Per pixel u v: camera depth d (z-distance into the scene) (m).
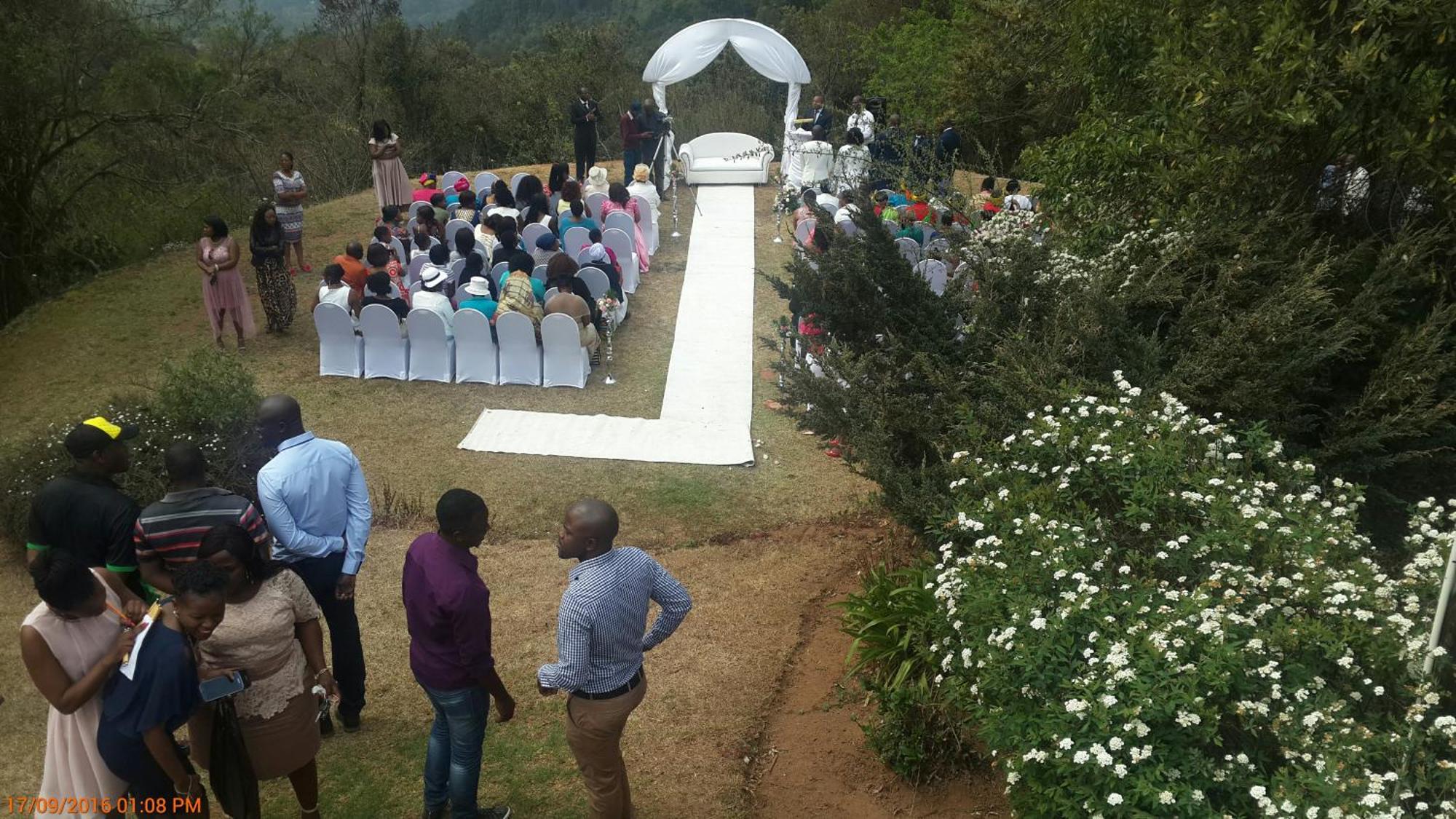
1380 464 5.82
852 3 30.91
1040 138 16.19
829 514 8.02
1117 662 3.64
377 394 10.13
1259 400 5.80
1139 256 7.14
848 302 6.74
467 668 4.17
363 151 28.41
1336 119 6.30
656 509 8.09
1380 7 5.92
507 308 10.11
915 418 5.99
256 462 7.79
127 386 10.51
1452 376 6.18
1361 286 6.46
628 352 11.20
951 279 7.49
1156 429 5.16
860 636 5.46
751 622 6.55
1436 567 4.37
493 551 7.48
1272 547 4.33
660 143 16.78
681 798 4.98
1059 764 3.59
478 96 32.38
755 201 16.98
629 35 38.03
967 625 4.52
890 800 4.91
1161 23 8.02
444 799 4.66
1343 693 3.87
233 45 21.50
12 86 16.14
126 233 19.77
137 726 3.78
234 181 23.86
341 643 5.23
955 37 20.81
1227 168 6.83
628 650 4.12
